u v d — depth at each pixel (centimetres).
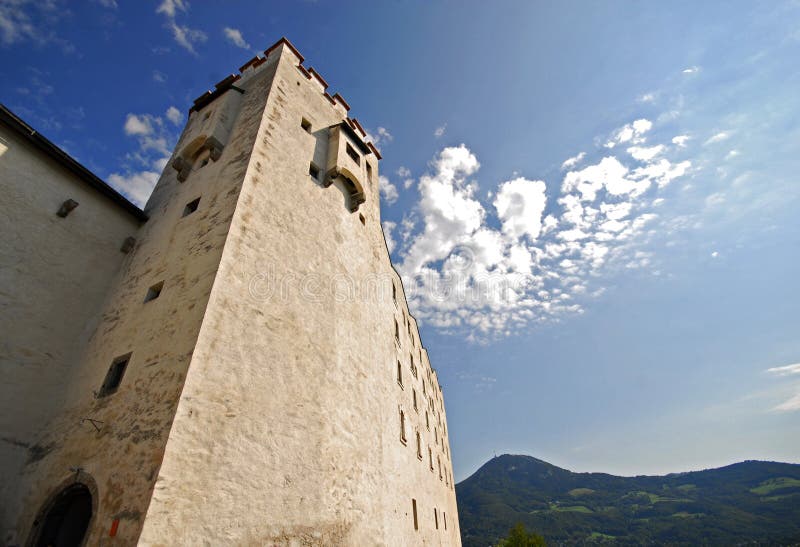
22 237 1215
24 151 1295
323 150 1695
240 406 910
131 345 1074
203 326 909
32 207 1266
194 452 784
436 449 3136
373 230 1945
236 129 1491
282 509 895
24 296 1173
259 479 876
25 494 956
